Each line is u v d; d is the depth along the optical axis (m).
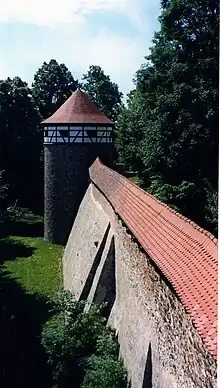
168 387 10.80
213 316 7.76
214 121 28.55
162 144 29.59
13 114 51.41
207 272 8.74
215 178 29.23
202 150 29.08
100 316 19.23
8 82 53.75
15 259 33.75
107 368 15.14
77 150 35.88
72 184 36.09
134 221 14.91
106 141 36.09
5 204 49.31
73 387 16.75
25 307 24.56
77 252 27.62
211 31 28.94
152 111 30.36
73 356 17.62
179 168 29.69
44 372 18.56
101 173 26.84
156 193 29.94
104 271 20.44
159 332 11.76
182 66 29.11
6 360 19.59
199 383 8.55
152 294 12.55
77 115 36.00
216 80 28.66
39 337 21.08
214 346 7.26
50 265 32.03
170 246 11.05
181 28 29.69
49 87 69.00
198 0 28.97
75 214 36.25
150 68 31.31
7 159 50.66
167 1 30.45
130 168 42.25
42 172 51.69
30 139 51.50
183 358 9.61
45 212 38.06
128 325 15.71
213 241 9.29
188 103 28.62
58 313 21.70
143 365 12.95
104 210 23.97
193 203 29.61
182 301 8.91
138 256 14.54
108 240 20.98
